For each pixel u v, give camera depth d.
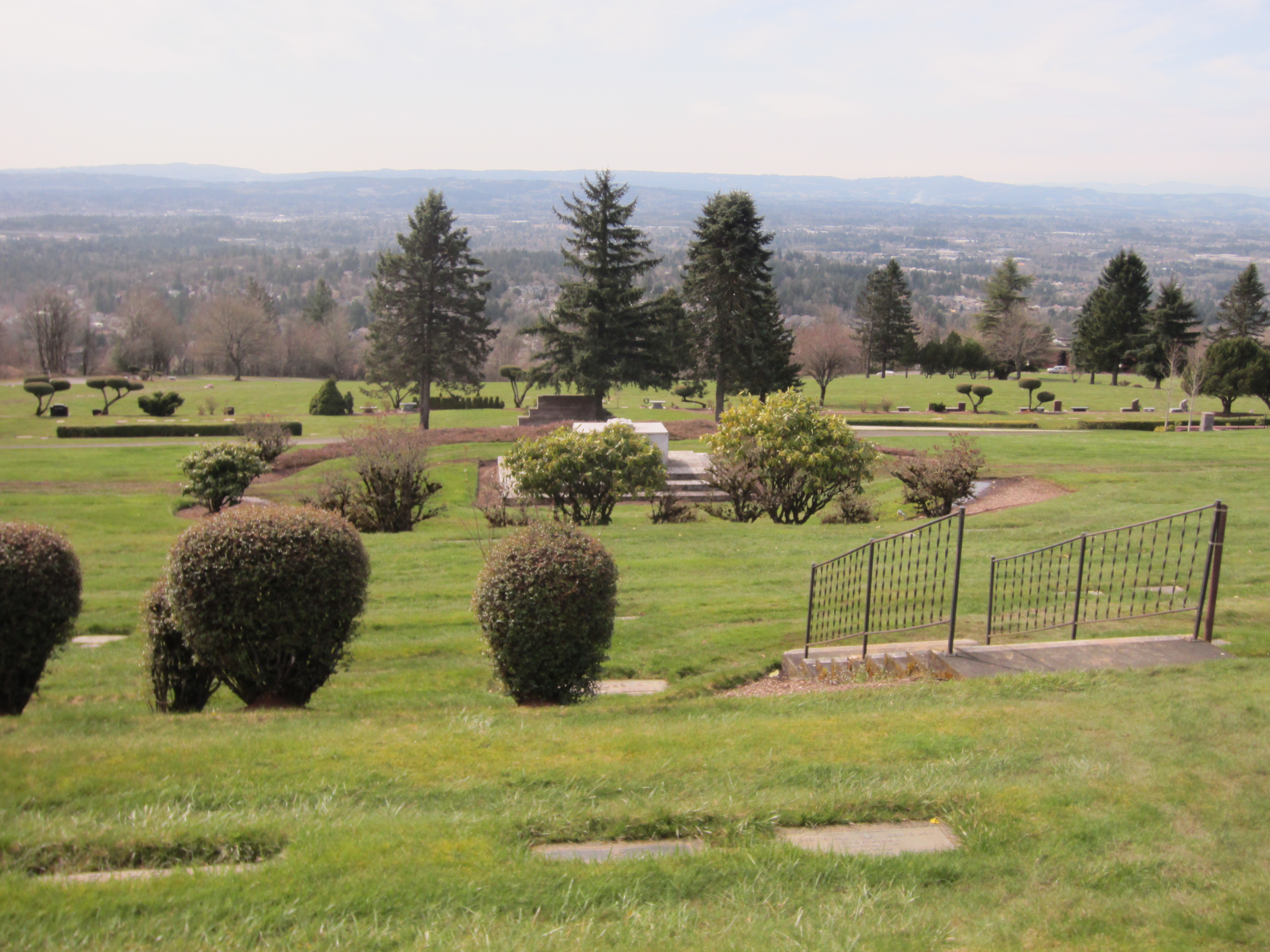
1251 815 4.38
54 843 3.98
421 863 3.91
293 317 134.00
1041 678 6.78
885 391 67.12
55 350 94.25
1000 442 31.41
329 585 6.60
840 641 9.34
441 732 5.70
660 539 16.30
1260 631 8.15
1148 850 4.09
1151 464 24.08
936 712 6.07
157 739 5.46
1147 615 8.08
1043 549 8.33
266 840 4.14
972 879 3.94
